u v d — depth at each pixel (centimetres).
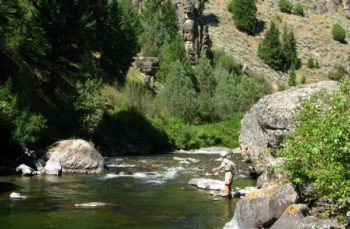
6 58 4188
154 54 9494
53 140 3628
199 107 7456
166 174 2952
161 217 1652
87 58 4578
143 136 5559
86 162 3000
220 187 2303
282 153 1505
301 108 1719
